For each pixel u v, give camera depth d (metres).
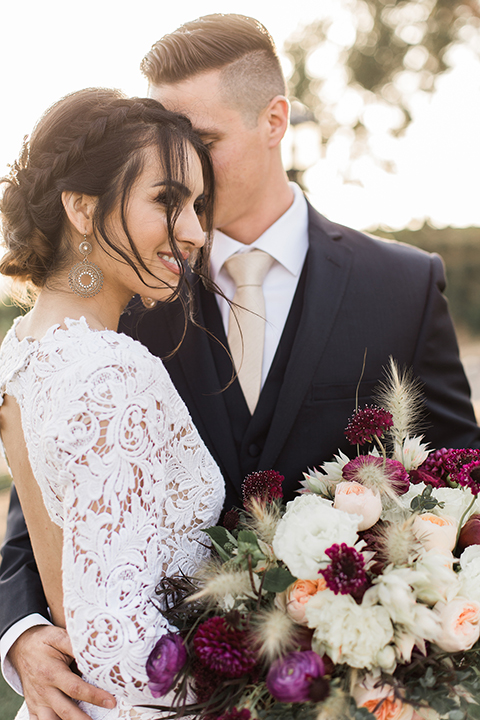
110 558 1.04
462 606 1.04
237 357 1.78
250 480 1.38
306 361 1.71
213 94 1.64
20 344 1.22
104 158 1.18
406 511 1.21
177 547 1.30
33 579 1.54
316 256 1.81
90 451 1.04
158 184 1.19
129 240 1.20
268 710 1.02
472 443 1.81
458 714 1.00
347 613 1.02
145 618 1.06
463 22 14.34
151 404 1.14
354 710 0.99
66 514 1.07
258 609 1.05
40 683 1.27
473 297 14.71
